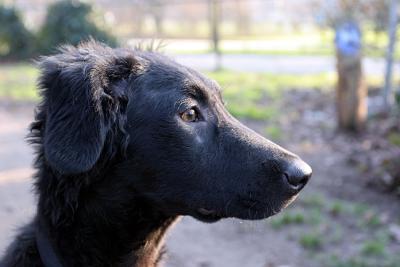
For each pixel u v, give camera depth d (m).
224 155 0.66
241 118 2.01
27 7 4.65
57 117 0.61
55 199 0.63
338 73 1.78
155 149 0.65
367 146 1.64
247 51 4.09
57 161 0.60
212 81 0.70
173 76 0.67
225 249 1.11
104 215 0.64
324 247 1.10
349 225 1.17
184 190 0.66
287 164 0.65
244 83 2.73
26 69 3.54
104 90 0.63
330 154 1.60
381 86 2.40
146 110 0.65
